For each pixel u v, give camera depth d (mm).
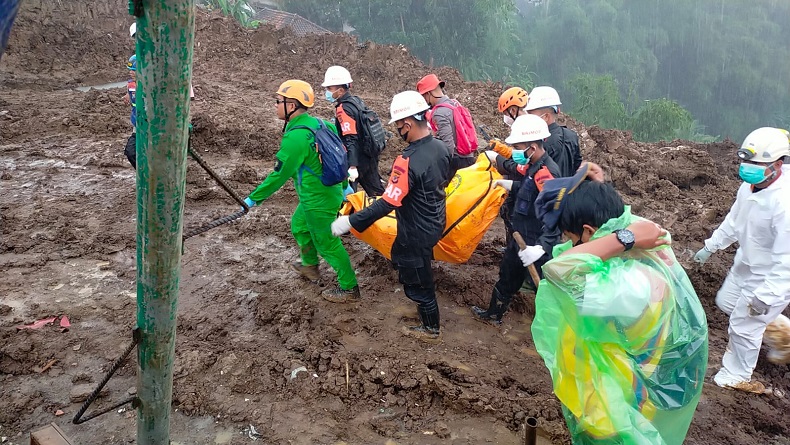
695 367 2756
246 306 5129
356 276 5766
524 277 4852
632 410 2609
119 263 5750
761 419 4113
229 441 3678
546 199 2736
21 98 11578
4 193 7203
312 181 4703
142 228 2252
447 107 5965
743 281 4383
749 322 4199
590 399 2656
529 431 2895
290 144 4453
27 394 3936
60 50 16047
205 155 9016
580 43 58844
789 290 3945
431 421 3939
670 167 8859
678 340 2658
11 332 4504
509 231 4746
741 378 4398
